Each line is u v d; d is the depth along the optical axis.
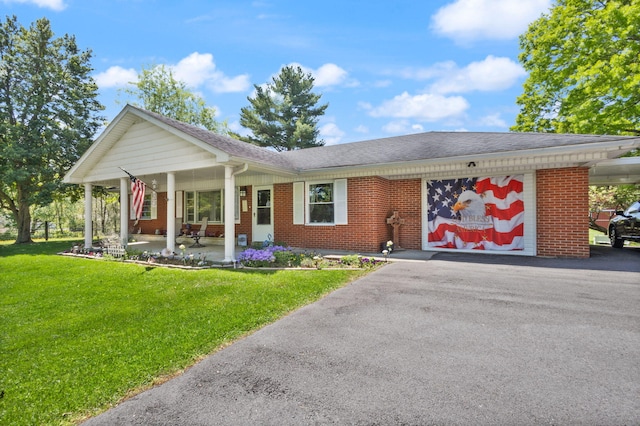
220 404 2.53
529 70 17.69
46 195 16.38
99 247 12.02
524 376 2.83
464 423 2.24
